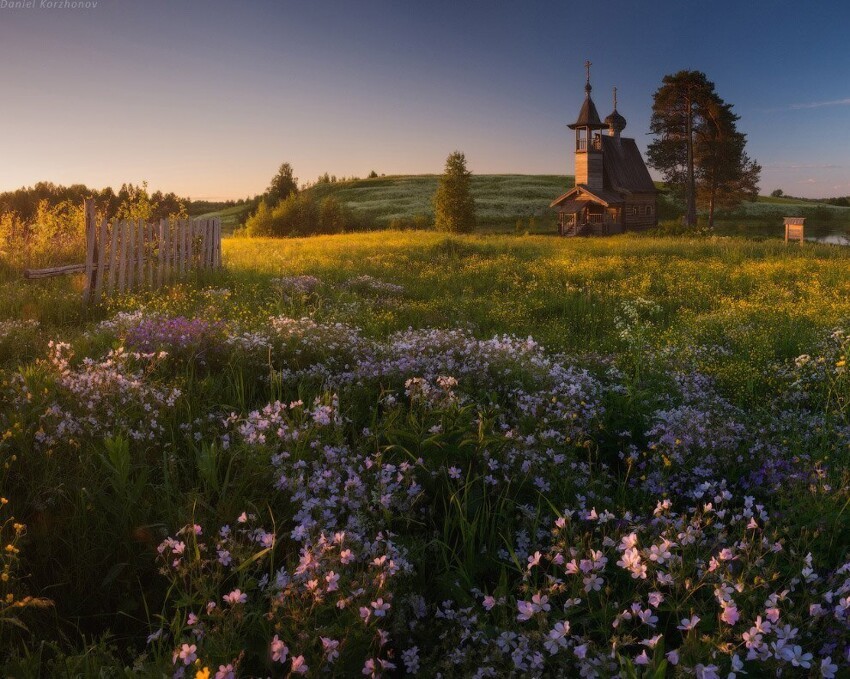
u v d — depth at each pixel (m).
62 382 4.62
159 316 8.47
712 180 68.81
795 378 6.95
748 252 26.23
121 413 4.37
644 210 69.81
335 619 2.56
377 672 2.25
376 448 4.26
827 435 4.91
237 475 3.82
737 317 11.73
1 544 2.98
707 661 2.24
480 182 130.00
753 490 4.05
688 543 2.81
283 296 12.05
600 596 2.58
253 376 6.02
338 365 6.37
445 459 4.00
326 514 3.14
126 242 11.88
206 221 15.44
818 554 3.04
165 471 3.62
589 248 29.05
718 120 65.06
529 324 11.86
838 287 16.36
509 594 2.87
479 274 19.06
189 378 5.61
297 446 3.91
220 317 9.70
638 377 6.45
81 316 10.07
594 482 3.88
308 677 2.22
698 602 2.64
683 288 16.50
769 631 2.19
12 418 4.04
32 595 3.04
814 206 116.12
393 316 11.12
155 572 3.18
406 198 114.81
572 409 4.91
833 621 2.52
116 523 3.39
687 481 4.16
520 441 4.14
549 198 107.06
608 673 2.22
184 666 2.25
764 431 4.92
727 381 7.59
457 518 3.53
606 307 13.54
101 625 2.99
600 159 64.25
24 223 16.42
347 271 17.83
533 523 3.44
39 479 3.63
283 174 94.31
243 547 3.02
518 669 2.33
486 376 5.69
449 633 2.66
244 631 2.60
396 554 2.96
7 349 7.13
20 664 2.44
